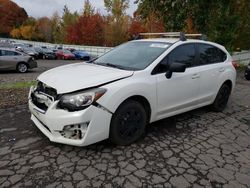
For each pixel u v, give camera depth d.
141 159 3.56
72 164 3.36
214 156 3.78
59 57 30.22
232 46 16.75
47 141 3.96
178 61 4.61
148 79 4.03
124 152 3.72
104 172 3.21
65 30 50.62
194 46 5.04
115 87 3.58
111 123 3.66
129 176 3.16
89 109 3.35
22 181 2.98
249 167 3.54
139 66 4.20
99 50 36.62
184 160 3.60
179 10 15.04
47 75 3.99
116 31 39.25
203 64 5.19
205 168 3.44
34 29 67.81
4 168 3.22
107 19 42.03
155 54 4.43
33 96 3.94
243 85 10.45
